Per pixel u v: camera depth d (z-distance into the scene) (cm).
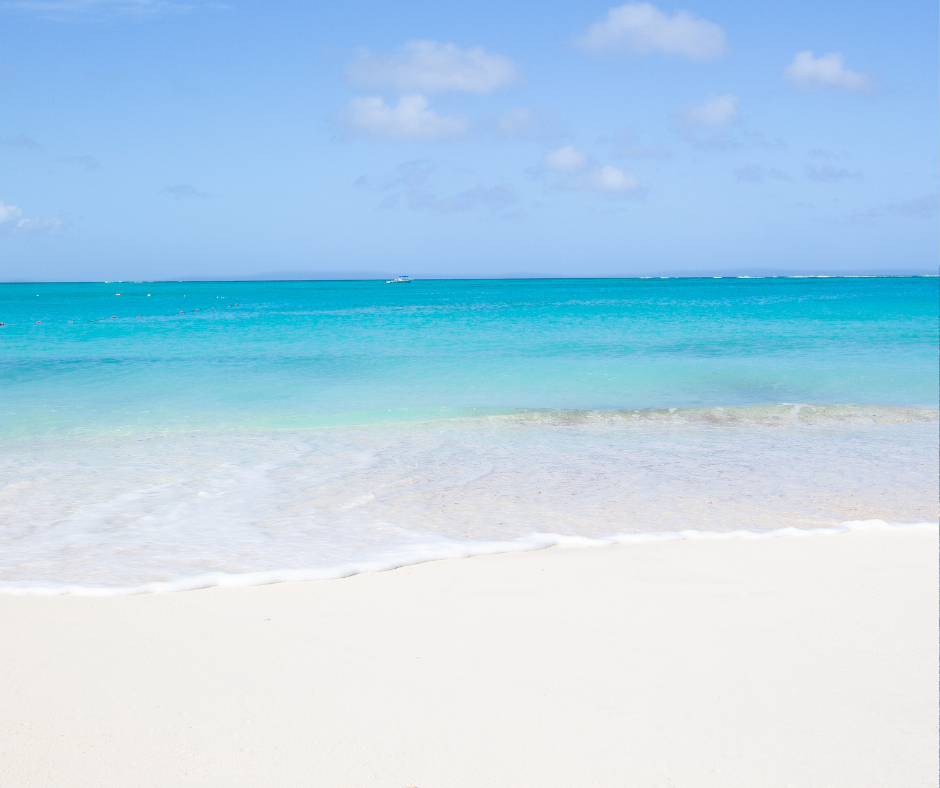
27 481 862
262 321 4434
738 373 1844
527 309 5822
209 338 3025
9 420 1291
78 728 340
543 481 880
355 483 865
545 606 487
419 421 1297
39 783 299
